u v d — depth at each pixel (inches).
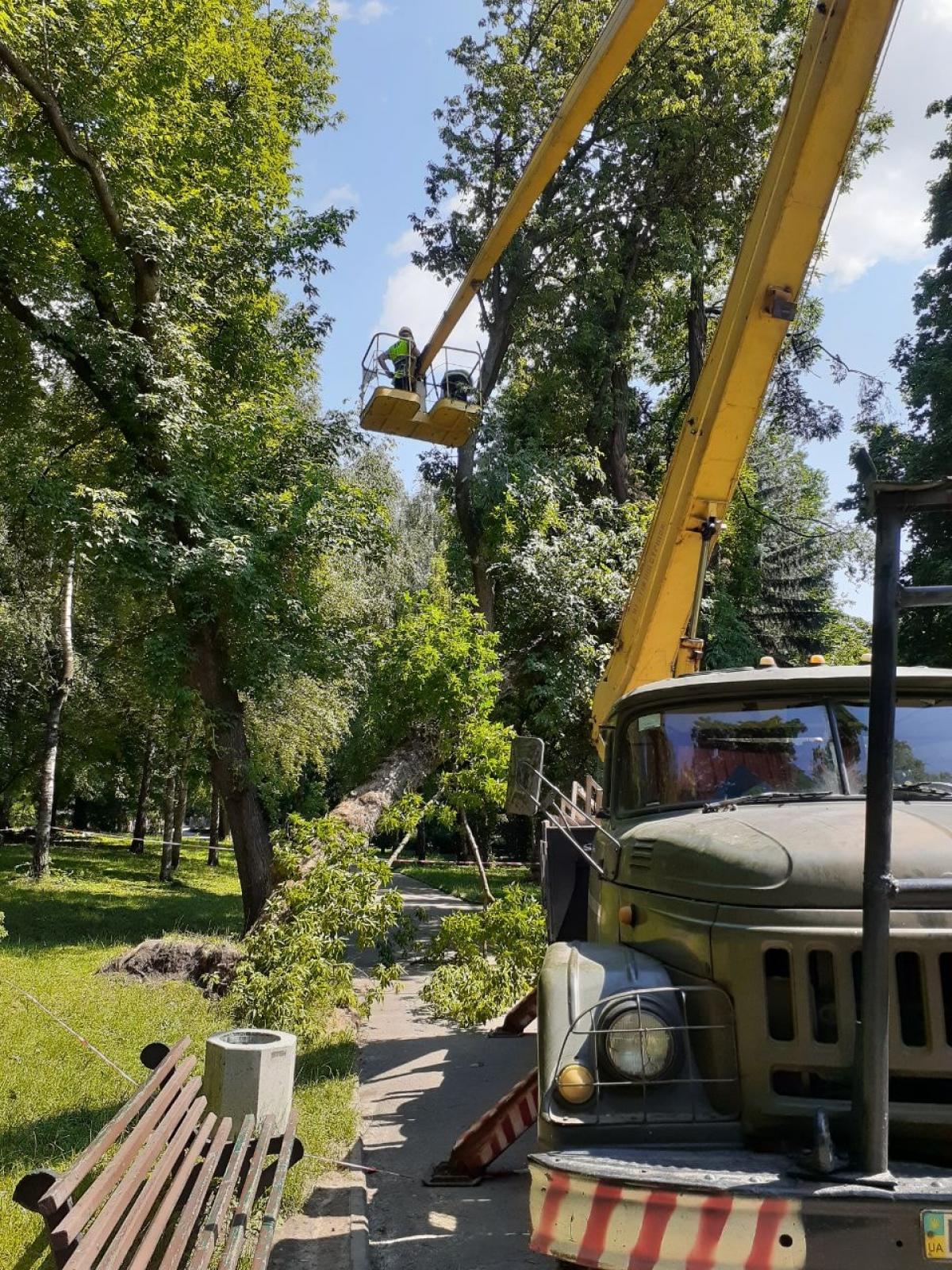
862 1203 105.5
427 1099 275.4
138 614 721.0
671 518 279.1
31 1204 122.8
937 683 182.4
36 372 641.0
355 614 727.1
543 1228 116.5
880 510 123.1
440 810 440.5
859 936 125.1
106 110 563.8
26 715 967.6
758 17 911.7
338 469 865.5
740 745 185.6
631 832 183.8
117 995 351.9
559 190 908.0
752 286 249.1
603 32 301.0
